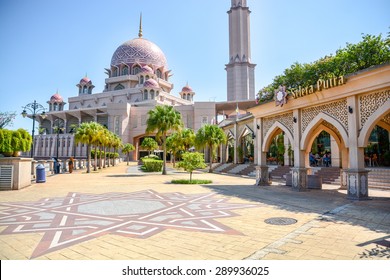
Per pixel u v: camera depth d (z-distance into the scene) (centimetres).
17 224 682
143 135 6228
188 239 555
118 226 659
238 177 2348
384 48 1952
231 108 6506
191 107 6156
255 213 813
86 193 1262
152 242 536
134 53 7262
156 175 2523
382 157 2184
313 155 2530
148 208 891
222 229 630
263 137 1645
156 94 6494
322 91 1160
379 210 847
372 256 452
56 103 7644
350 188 1066
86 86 7819
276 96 1428
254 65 9988
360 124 1035
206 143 3041
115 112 6066
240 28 9938
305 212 827
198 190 1375
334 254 464
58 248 502
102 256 462
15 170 1395
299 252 475
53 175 2455
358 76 987
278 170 2344
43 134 6731
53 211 845
